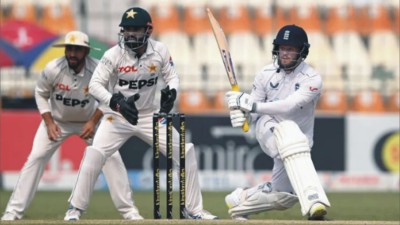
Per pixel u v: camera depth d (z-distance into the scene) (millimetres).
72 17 54406
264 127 24188
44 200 38625
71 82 26469
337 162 44938
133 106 22969
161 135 24812
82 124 27641
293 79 23719
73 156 44438
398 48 54938
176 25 55281
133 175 44656
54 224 20312
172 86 24438
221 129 44594
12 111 44812
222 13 55562
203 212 24969
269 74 24000
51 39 45000
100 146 24828
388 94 51281
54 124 26812
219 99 50281
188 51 54469
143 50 24188
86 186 24453
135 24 23578
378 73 52781
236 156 44594
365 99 51188
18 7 54938
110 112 24891
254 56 54219
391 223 20406
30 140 44625
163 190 43531
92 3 54531
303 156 22688
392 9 55656
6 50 44562
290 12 55562
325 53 54562
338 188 44969
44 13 54750
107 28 54094
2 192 42156
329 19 55438
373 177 45094
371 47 54938
